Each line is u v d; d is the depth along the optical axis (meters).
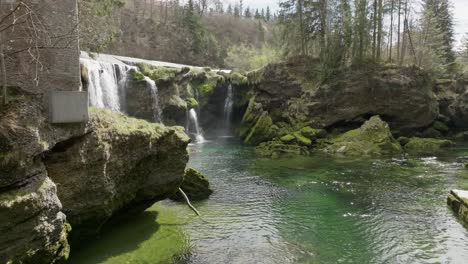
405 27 40.78
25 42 6.69
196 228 11.61
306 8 37.06
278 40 44.97
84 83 14.34
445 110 38.88
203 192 15.49
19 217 5.98
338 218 13.00
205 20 88.12
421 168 21.53
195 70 37.97
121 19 54.66
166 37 65.06
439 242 10.95
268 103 35.22
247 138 33.69
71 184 7.77
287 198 15.42
